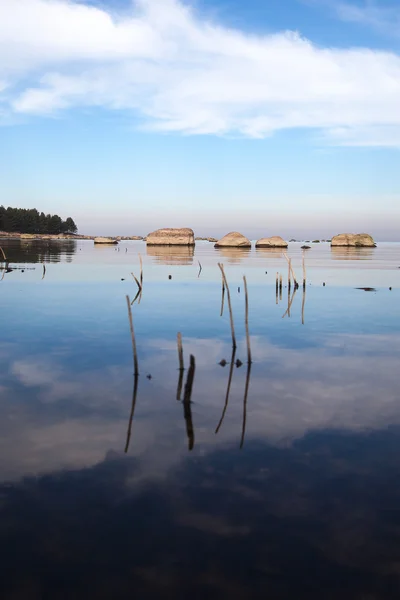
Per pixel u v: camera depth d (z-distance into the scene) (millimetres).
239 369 14727
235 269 58625
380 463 8281
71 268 57188
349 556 5766
